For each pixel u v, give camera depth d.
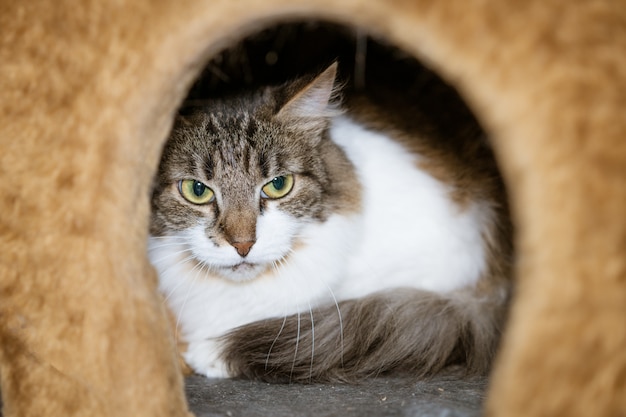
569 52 0.42
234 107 0.58
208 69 0.66
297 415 0.50
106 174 0.46
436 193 0.62
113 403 0.46
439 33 0.42
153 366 0.46
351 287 0.61
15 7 0.47
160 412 0.46
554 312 0.41
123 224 0.46
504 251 0.63
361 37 0.53
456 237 0.62
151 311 0.46
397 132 0.63
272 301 0.58
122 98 0.45
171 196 0.56
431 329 0.59
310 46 0.68
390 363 0.58
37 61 0.46
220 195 0.55
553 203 0.41
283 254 0.56
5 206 0.47
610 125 0.41
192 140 0.56
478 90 0.42
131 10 0.45
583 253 0.41
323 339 0.57
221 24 0.44
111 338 0.46
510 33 0.42
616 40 0.42
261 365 0.57
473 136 0.63
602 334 0.41
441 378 0.57
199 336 0.59
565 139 0.41
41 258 0.47
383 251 0.61
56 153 0.46
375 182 0.61
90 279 0.46
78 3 0.46
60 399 0.47
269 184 0.56
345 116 0.63
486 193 0.63
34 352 0.47
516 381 0.42
